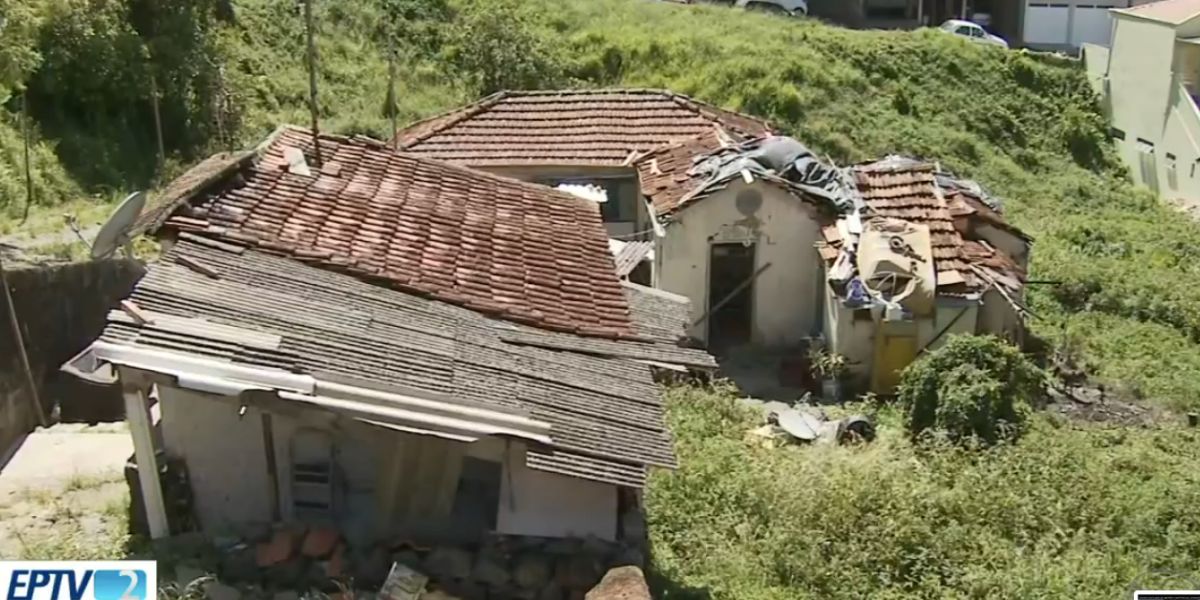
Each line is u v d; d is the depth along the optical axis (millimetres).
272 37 30141
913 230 19562
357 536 9469
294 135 13844
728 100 32688
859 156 31656
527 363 10438
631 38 34375
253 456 9578
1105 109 36656
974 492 13719
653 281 20625
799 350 20344
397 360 9633
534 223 13812
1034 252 26172
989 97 35906
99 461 11906
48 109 23125
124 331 8859
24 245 16438
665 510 12711
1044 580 12023
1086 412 18172
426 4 33781
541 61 32594
